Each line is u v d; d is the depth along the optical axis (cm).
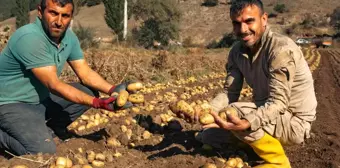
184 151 202
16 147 189
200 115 161
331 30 2608
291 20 2836
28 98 196
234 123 159
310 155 214
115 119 277
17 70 189
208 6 3091
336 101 397
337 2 3172
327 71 736
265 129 172
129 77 469
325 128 270
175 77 556
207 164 175
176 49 1132
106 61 480
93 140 223
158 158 191
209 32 2673
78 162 184
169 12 1539
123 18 1392
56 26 179
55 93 183
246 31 167
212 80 562
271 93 168
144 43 1485
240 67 189
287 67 165
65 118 223
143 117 261
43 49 181
